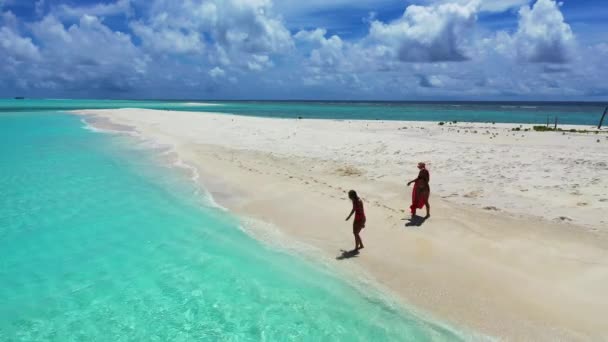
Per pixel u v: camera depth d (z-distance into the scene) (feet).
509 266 30.12
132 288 29.60
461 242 34.53
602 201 41.16
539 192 45.52
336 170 61.67
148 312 26.58
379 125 129.18
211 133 109.29
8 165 70.54
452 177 54.19
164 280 30.68
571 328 23.30
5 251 35.83
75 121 165.99
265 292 28.81
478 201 44.06
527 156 63.87
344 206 45.27
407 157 67.82
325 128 116.98
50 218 43.96
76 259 34.32
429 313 25.63
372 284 29.32
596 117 232.53
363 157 69.82
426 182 39.88
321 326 24.82
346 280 30.09
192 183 57.77
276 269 32.22
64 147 91.45
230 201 49.42
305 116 232.32
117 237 38.91
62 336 24.30
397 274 30.35
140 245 37.04
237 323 25.26
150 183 58.23
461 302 26.40
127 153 83.10
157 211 46.26
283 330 24.49
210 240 38.11
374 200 47.06
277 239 37.99
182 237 38.86
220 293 28.81
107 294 28.84
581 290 26.55
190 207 47.57
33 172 65.16
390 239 36.22
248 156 74.74
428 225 38.50
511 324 24.00
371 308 26.53
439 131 108.06
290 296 28.27
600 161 57.67
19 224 42.14
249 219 43.24
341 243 36.24
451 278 29.22
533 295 26.48
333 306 26.91
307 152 76.59
